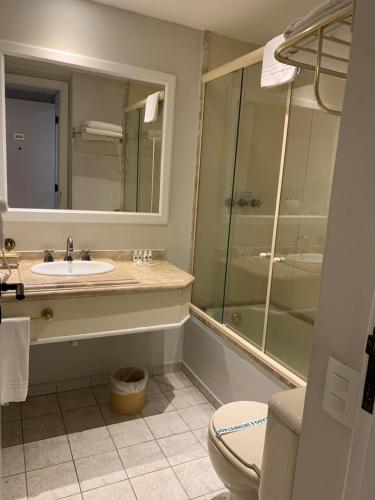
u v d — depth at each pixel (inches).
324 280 26.0
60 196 83.1
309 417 28.2
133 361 97.3
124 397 81.7
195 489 64.0
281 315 88.4
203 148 95.0
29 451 70.5
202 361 92.9
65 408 83.8
